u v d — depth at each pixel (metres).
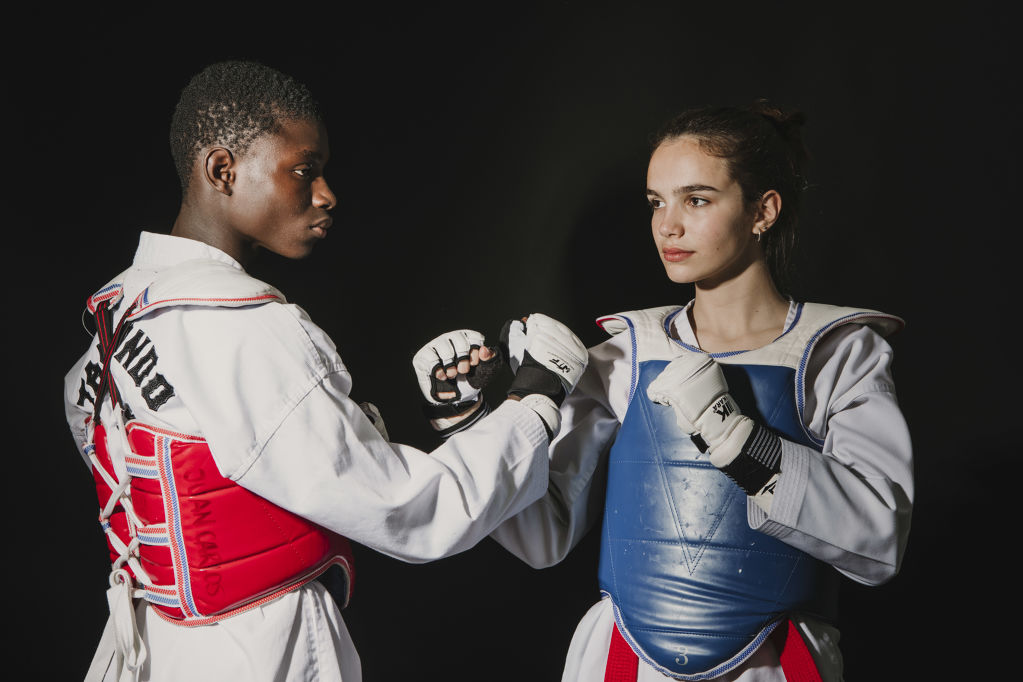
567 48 2.23
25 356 2.23
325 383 1.32
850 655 2.17
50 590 2.24
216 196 1.40
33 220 2.23
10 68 2.21
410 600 2.32
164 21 2.24
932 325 2.13
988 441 2.11
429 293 2.28
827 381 1.40
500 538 1.61
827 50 2.15
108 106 2.24
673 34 2.20
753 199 1.44
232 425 1.27
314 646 1.36
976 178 2.10
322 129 1.46
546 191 2.24
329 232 2.29
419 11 2.26
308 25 2.27
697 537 1.36
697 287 1.53
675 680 1.37
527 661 2.29
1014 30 2.08
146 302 1.34
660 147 1.47
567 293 2.25
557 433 1.46
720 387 1.31
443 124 2.27
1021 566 2.08
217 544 1.31
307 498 1.29
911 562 2.14
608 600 1.50
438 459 1.37
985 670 2.10
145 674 1.38
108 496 1.47
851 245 2.16
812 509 1.28
